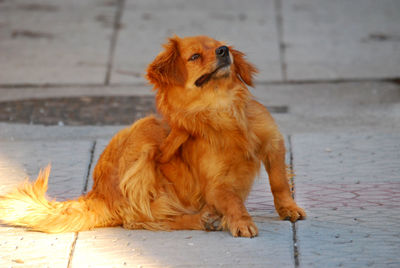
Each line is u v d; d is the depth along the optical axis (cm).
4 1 1777
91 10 1714
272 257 589
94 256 614
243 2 1762
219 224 679
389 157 873
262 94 1263
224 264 579
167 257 603
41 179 734
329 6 1727
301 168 852
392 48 1463
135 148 730
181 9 1714
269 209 742
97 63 1423
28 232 694
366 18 1636
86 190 813
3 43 1520
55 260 608
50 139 1024
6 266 596
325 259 580
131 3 1762
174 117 702
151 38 1535
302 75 1351
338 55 1441
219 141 685
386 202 723
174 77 698
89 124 1105
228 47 720
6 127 1077
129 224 710
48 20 1652
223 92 691
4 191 799
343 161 870
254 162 696
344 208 711
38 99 1241
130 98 1241
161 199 716
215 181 687
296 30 1575
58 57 1453
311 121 1092
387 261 570
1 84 1316
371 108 1153
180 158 724
